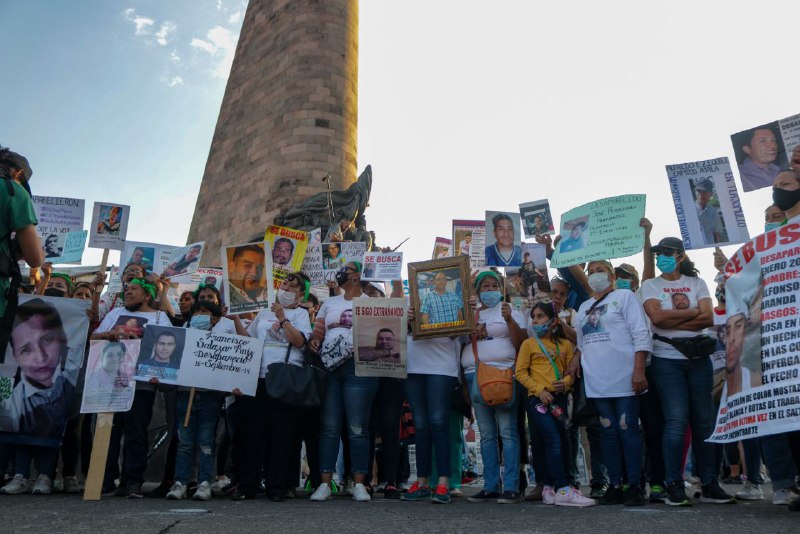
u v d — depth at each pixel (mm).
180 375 7074
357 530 3943
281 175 23641
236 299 8039
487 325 7309
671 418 6152
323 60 25234
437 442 6840
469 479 13281
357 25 27094
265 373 7289
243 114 27172
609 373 6367
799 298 5133
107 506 5590
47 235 10227
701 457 6418
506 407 6949
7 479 8211
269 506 5918
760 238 5504
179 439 7156
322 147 23844
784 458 6059
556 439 6445
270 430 7207
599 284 6723
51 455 7465
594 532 3898
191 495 7770
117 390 6930
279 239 9938
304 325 7547
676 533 3840
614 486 6355
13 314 4879
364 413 7238
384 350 7113
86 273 17750
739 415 5262
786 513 5121
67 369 7480
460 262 7312
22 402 7270
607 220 8102
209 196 27547
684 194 7863
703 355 6246
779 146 7332
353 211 21641
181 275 10734
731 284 5617
